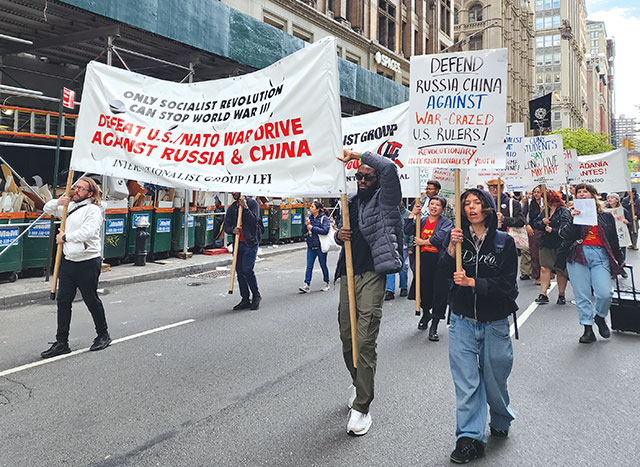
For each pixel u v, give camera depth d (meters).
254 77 4.44
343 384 4.48
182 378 4.61
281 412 3.87
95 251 5.31
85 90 5.21
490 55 3.80
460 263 3.21
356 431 3.48
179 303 8.06
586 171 12.64
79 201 5.32
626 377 4.69
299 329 6.41
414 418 3.78
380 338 6.07
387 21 30.09
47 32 11.98
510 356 3.27
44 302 7.98
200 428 3.59
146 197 11.96
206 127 4.62
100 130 5.11
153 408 3.94
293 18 21.88
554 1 88.56
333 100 3.90
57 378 4.59
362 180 3.85
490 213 3.21
